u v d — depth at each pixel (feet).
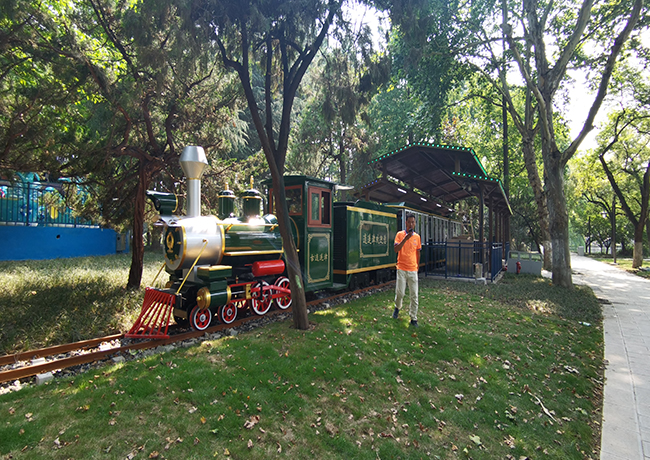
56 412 10.45
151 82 24.59
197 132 32.37
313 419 11.17
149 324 17.79
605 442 11.34
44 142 22.27
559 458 10.62
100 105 23.86
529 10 37.73
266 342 16.35
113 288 28.17
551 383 15.02
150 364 13.85
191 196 20.18
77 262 45.39
